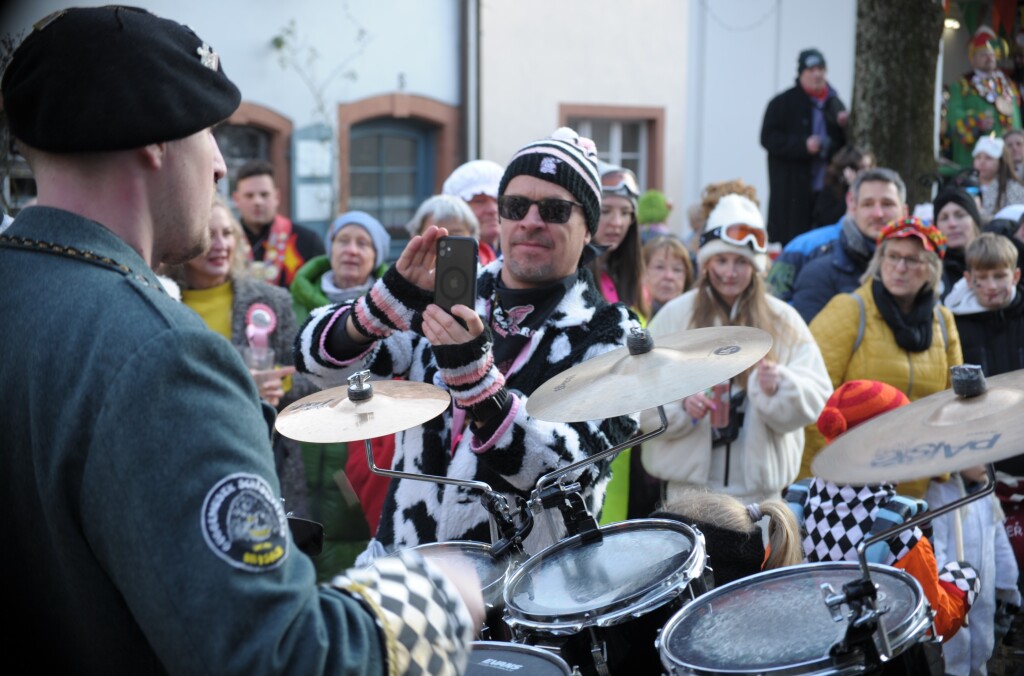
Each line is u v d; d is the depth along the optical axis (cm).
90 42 120
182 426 111
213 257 375
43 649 122
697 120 1109
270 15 889
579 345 236
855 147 705
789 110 833
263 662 107
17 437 117
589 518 217
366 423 205
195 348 115
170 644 108
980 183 830
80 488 112
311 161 923
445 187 482
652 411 360
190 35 130
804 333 377
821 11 1162
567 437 216
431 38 966
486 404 205
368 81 942
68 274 120
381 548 236
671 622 187
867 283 402
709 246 377
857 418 311
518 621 191
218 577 108
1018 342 450
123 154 124
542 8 1007
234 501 111
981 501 362
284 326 382
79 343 115
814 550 288
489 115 995
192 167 129
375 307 218
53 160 124
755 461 359
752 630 182
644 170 1101
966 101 1151
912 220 389
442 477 211
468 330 197
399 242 995
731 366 192
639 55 1064
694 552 199
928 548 276
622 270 446
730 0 1109
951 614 276
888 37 724
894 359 390
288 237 564
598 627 184
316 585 120
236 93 133
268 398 331
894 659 165
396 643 118
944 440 160
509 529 210
